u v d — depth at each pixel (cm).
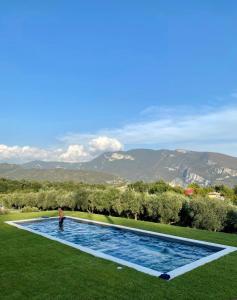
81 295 979
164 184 7519
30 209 4094
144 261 1552
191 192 7256
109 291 1005
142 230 2125
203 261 1313
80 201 3819
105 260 1324
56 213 3212
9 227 2220
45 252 1472
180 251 1706
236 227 2380
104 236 2192
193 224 2602
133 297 959
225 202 2573
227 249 1528
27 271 1212
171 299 944
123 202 3272
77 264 1276
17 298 970
